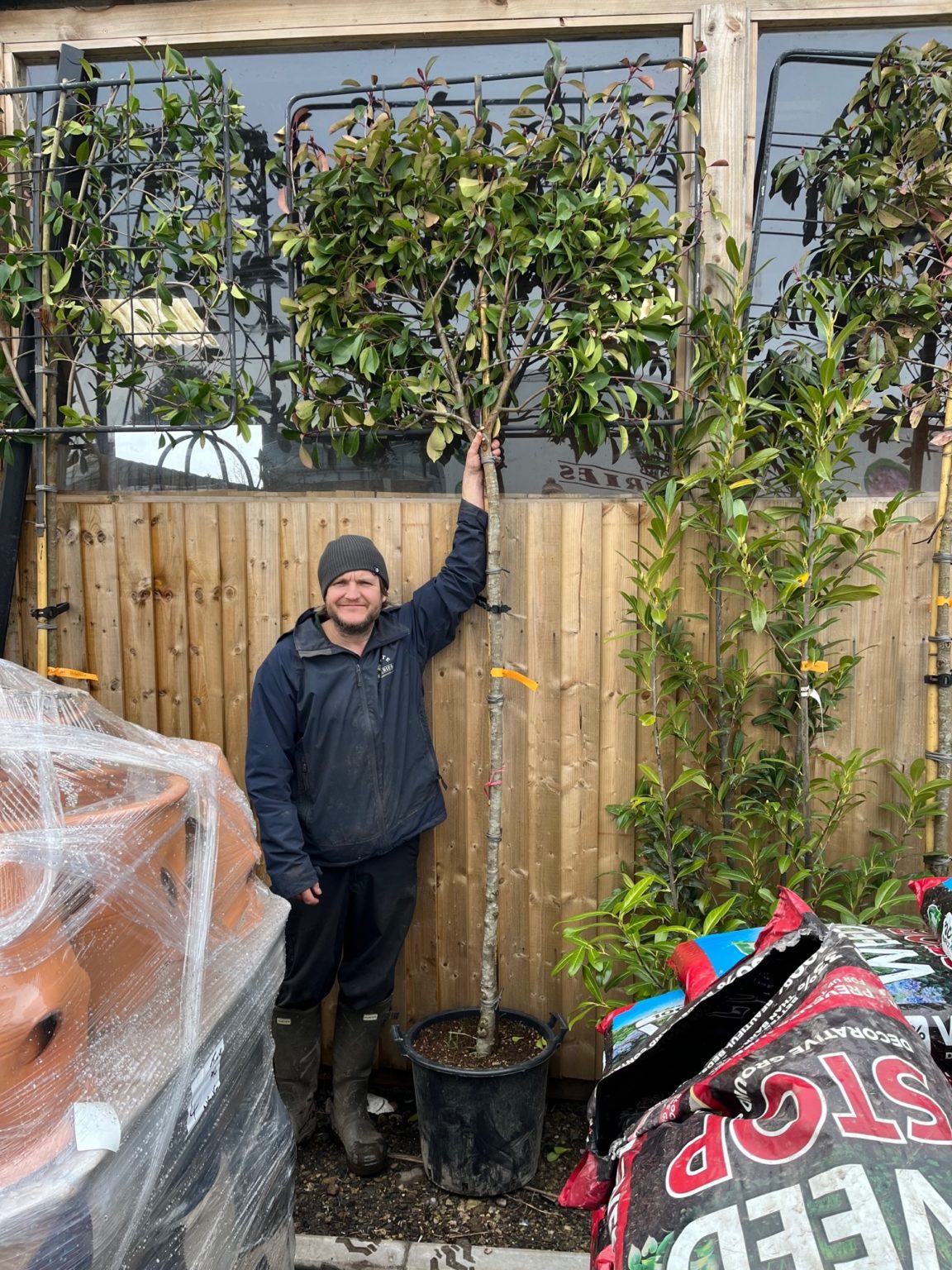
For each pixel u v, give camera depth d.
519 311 2.90
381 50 3.12
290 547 3.10
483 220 2.82
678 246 2.96
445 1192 2.68
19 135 2.99
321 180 2.85
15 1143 1.08
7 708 1.50
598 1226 1.36
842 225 2.91
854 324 2.58
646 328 2.89
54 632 3.16
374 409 2.97
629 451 3.06
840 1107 1.05
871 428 3.03
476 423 3.04
